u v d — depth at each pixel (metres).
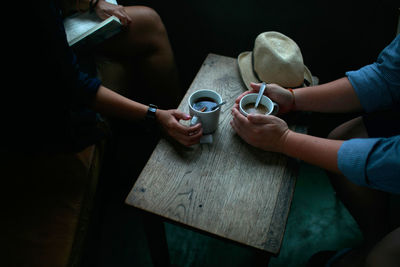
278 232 0.80
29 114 0.89
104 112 1.07
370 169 0.77
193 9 1.66
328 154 0.85
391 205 1.48
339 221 1.46
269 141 0.93
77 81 0.98
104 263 1.34
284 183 0.90
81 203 1.01
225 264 1.34
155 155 0.95
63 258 0.91
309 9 1.49
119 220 1.46
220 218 0.82
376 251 0.87
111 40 1.35
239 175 0.91
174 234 1.42
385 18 1.40
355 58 1.58
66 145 1.00
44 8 0.77
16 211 0.95
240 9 1.59
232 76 1.22
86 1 1.28
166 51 1.49
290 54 1.09
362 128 1.13
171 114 1.01
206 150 0.97
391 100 1.00
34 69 0.82
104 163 1.35
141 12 1.38
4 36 0.75
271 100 1.06
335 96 1.04
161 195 0.87
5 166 1.01
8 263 0.87
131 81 1.57
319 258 1.22
